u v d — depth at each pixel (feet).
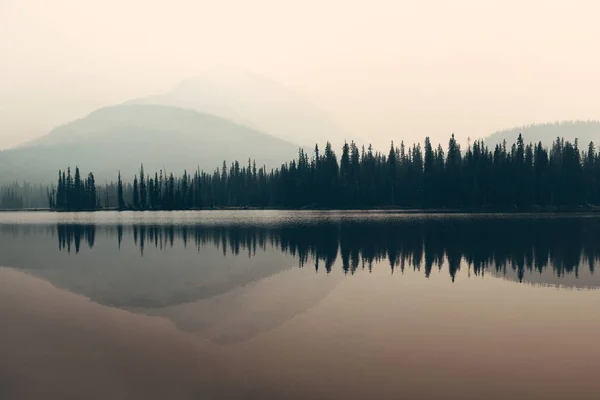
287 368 59.31
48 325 79.61
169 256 165.37
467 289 103.65
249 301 95.35
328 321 79.61
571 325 76.18
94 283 116.47
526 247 173.78
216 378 56.54
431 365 59.52
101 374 58.13
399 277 118.52
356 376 56.49
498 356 62.54
